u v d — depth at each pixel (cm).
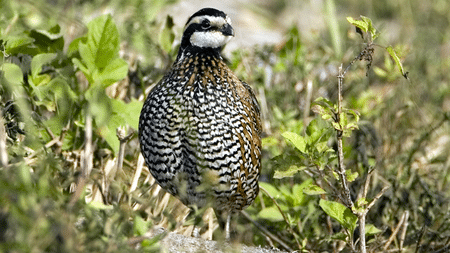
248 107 795
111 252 500
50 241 474
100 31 853
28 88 863
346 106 1114
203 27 777
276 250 772
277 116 1038
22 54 905
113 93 1001
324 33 1662
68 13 1149
